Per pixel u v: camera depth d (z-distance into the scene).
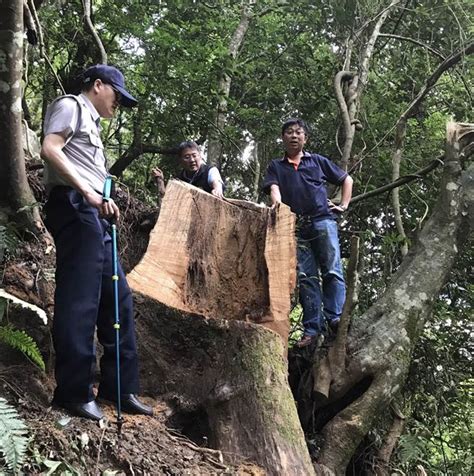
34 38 4.38
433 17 7.82
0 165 3.53
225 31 9.35
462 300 6.51
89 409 2.86
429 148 7.59
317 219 4.87
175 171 8.41
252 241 4.12
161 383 3.59
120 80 3.16
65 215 2.90
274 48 8.76
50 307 3.53
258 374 3.44
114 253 3.03
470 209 4.93
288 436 3.28
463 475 5.30
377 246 6.70
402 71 8.07
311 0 8.20
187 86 7.77
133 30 8.34
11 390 2.90
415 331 4.66
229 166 8.45
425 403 5.43
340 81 7.12
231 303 3.94
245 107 8.70
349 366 4.43
